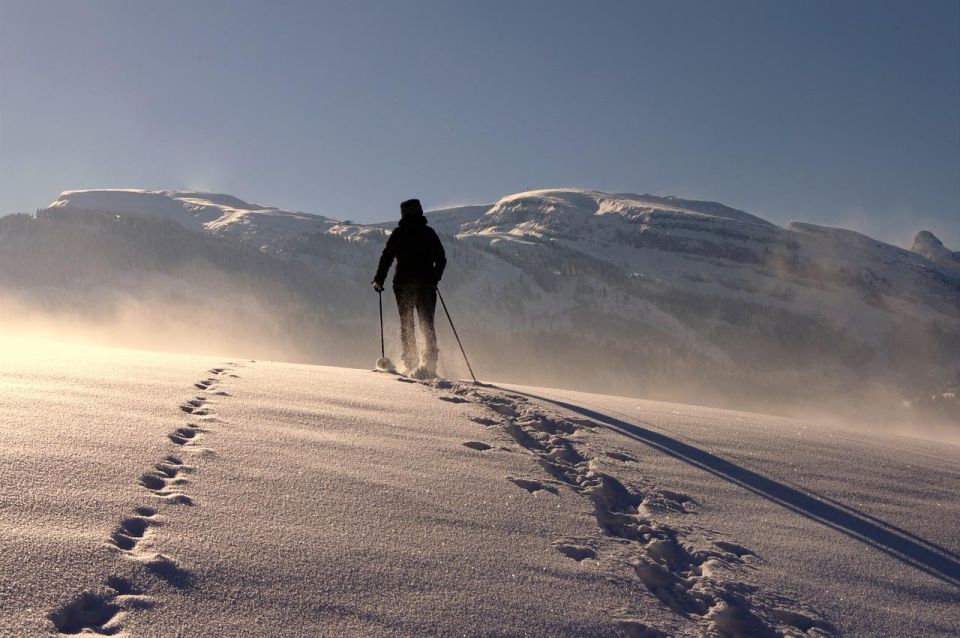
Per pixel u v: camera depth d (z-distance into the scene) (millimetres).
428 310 8578
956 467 5773
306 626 1980
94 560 2084
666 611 2543
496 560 2648
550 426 5328
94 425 3537
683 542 3240
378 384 6559
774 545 3377
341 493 3074
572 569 2703
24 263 180625
